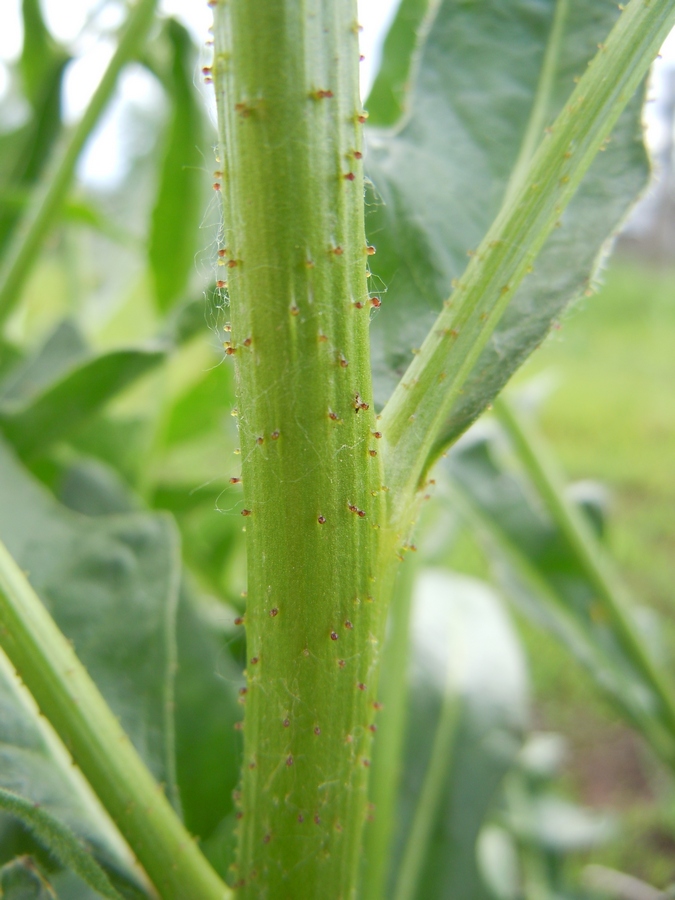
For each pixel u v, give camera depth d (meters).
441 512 0.22
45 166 0.19
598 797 0.27
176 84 0.18
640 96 0.08
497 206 0.08
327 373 0.05
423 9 0.14
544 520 0.17
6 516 0.11
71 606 0.10
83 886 0.08
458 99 0.09
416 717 0.16
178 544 0.11
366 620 0.06
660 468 0.48
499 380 0.07
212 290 0.09
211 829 0.12
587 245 0.07
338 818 0.06
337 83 0.05
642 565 0.37
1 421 0.14
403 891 0.14
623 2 0.09
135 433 0.19
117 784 0.07
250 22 0.05
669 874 0.24
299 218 0.05
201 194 0.19
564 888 0.21
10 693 0.08
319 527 0.06
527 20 0.09
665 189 0.51
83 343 0.18
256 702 0.06
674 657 0.27
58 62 0.18
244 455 0.06
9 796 0.07
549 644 0.33
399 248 0.08
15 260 0.15
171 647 0.10
